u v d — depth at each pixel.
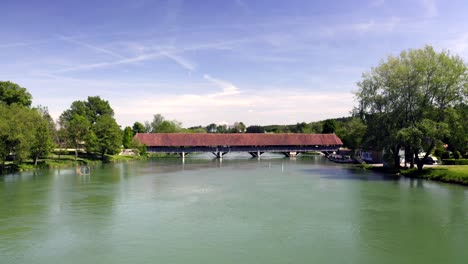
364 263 19.67
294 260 20.03
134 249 21.73
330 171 63.00
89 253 21.12
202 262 19.77
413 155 57.41
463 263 19.66
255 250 21.52
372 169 64.50
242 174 58.62
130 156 98.88
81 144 84.81
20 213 30.05
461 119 49.06
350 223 27.03
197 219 28.23
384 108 55.91
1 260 20.12
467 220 27.67
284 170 65.38
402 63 53.44
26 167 61.75
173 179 51.81
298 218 28.48
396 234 24.41
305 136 116.56
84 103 129.00
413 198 36.00
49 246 22.28
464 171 46.94
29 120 61.41
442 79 48.88
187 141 107.38
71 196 37.44
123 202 34.59
